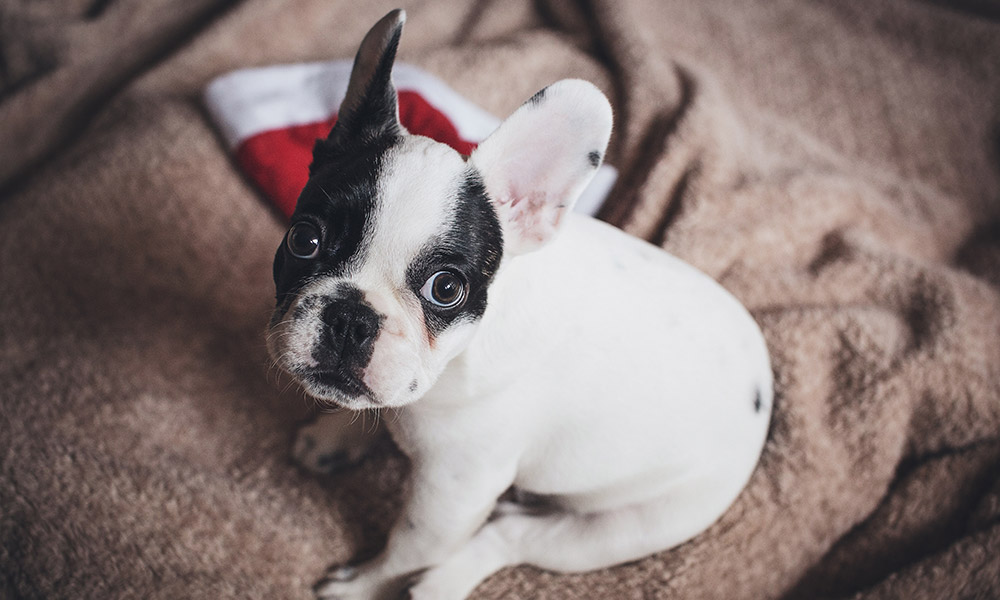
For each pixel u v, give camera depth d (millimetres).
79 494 441
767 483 477
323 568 449
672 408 417
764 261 583
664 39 773
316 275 343
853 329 528
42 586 412
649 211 577
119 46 706
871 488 491
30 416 472
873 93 750
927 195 674
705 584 452
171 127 596
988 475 481
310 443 476
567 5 746
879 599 436
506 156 354
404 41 731
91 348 505
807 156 683
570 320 395
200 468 469
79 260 537
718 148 604
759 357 462
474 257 344
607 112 339
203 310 534
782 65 766
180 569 427
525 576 451
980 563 438
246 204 568
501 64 670
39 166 652
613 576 450
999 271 624
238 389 509
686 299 432
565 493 439
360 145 360
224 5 740
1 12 693
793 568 472
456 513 409
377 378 334
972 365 519
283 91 599
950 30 767
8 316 511
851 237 596
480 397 391
